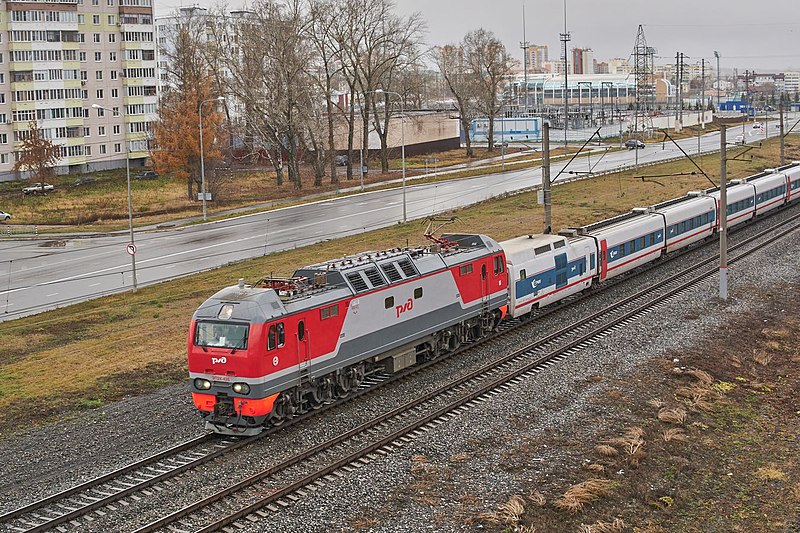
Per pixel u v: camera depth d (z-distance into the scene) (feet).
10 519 62.59
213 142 300.61
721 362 103.60
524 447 76.38
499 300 113.91
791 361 106.22
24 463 74.08
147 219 261.03
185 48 313.32
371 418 83.15
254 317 76.79
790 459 76.43
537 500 65.62
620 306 129.59
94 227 250.37
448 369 100.12
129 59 408.26
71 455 75.51
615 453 74.64
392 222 229.04
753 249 172.14
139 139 399.44
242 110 362.53
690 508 66.49
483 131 522.47
